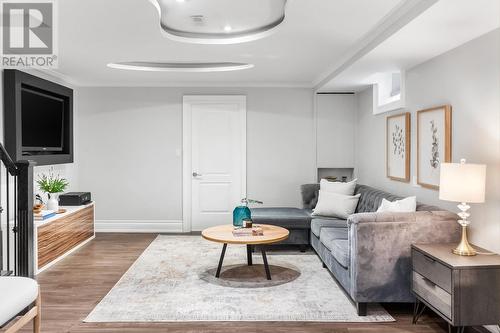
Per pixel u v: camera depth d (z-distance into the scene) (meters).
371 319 3.27
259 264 4.80
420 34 3.26
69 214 5.20
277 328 3.12
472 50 3.38
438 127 3.89
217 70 5.78
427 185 4.11
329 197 5.40
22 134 4.84
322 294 3.81
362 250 3.29
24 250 3.34
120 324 3.17
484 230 3.17
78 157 6.69
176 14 3.72
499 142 3.02
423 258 3.05
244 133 6.74
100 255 5.21
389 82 5.42
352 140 6.69
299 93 6.75
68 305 3.55
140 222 6.75
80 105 6.67
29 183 3.35
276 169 6.79
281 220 5.31
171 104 6.71
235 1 3.40
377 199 4.77
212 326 3.14
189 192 6.75
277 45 4.33
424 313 3.42
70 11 3.29
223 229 4.59
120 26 3.69
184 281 4.17
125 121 6.70
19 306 2.25
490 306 2.68
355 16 3.38
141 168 6.73
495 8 2.69
